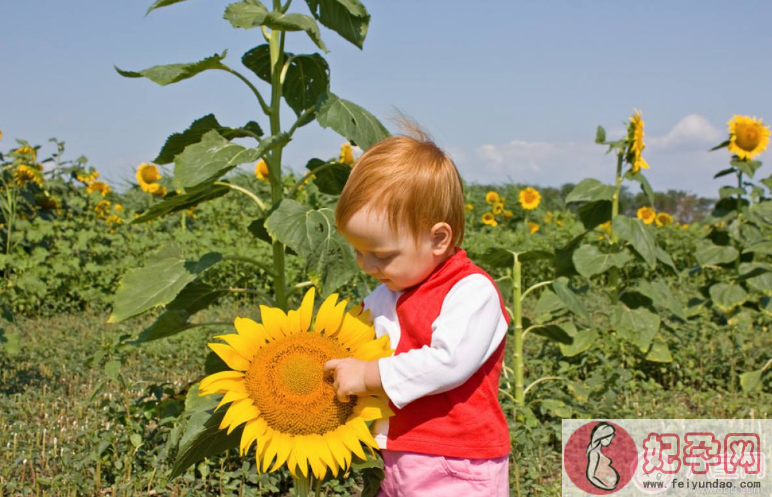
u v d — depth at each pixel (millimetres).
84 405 4578
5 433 3965
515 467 3555
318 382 2061
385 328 2248
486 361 2186
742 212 6875
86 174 11219
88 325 7324
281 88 3500
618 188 5504
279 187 3490
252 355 2113
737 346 6020
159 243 10047
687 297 9805
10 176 9102
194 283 3361
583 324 5797
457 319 2066
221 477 3475
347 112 3102
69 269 8523
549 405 4473
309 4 3350
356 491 3578
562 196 20375
